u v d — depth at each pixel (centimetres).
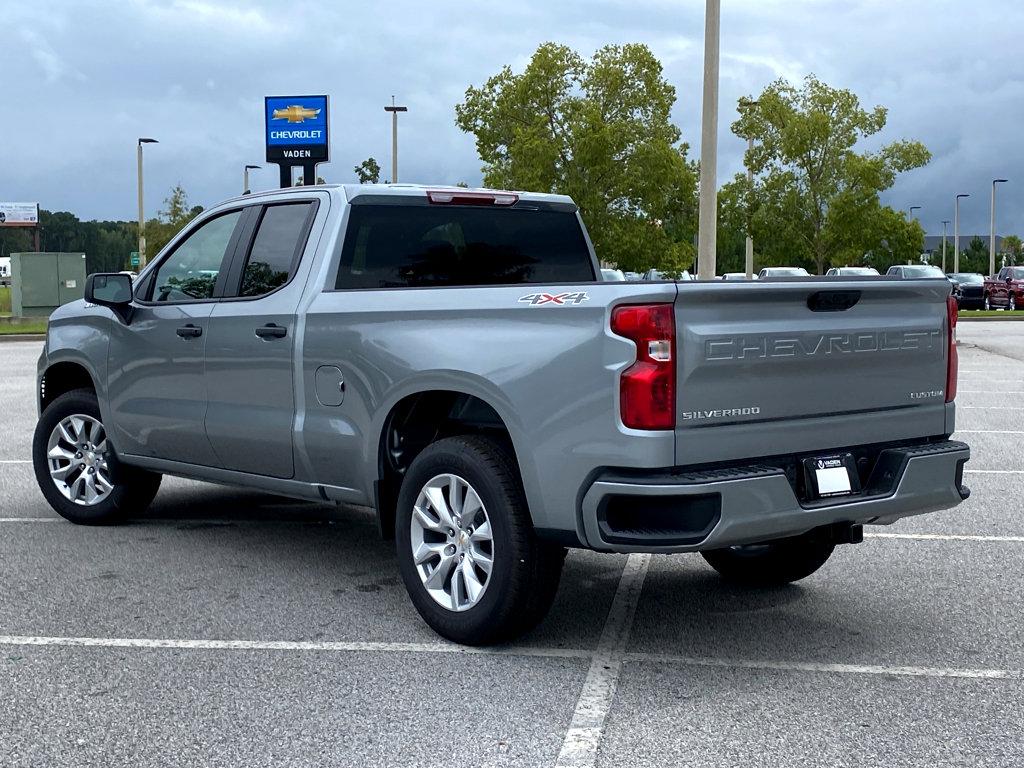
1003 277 4834
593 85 3850
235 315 616
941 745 391
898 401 506
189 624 528
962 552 673
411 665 473
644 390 430
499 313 484
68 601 565
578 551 693
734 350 445
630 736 398
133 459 704
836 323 478
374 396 533
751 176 3512
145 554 664
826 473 473
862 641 507
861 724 409
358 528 742
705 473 440
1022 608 558
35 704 427
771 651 493
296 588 593
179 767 373
